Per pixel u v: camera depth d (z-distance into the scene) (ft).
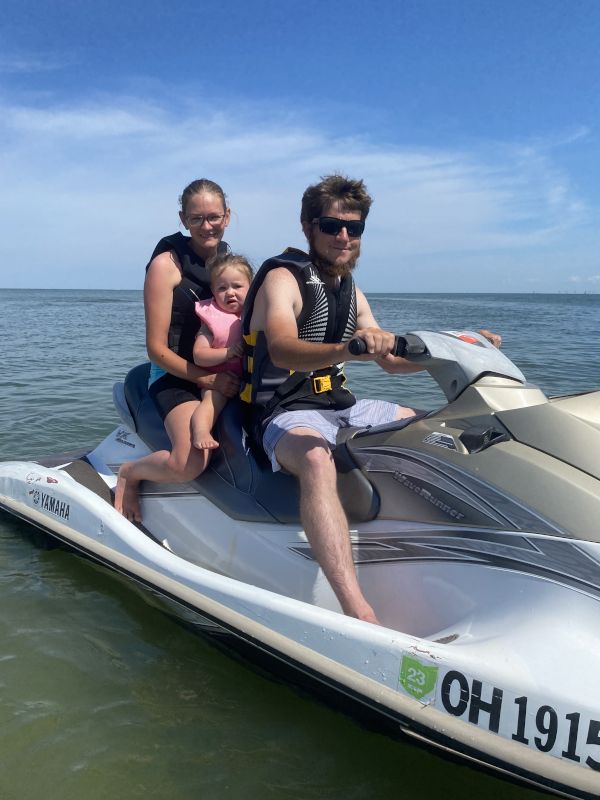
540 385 30.89
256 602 8.07
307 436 8.33
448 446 7.70
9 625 9.89
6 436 19.69
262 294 8.71
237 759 7.27
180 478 10.25
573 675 6.04
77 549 11.20
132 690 8.42
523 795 6.84
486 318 110.22
